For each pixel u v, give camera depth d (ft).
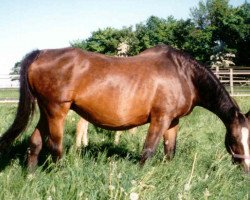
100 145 19.57
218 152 17.79
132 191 11.32
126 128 15.92
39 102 15.29
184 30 169.48
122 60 15.65
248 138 15.84
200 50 169.37
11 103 40.40
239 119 15.89
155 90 15.33
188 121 28.55
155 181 12.85
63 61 14.82
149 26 187.32
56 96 14.79
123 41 183.32
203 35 169.48
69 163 14.70
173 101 15.48
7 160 15.43
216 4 180.04
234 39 179.42
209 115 30.99
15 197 11.52
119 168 14.06
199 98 16.57
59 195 11.39
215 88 16.15
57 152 15.01
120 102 15.06
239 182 14.46
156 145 15.48
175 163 15.49
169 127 16.75
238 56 181.06
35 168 14.78
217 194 12.94
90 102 15.11
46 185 12.21
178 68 15.94
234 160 16.33
